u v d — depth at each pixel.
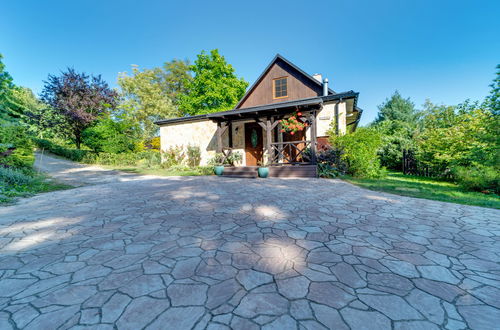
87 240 2.45
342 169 8.00
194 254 2.05
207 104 20.12
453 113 9.77
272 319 1.21
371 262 1.86
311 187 5.82
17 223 3.09
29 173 7.26
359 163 7.45
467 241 2.30
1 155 6.85
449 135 7.39
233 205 4.00
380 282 1.56
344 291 1.46
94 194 5.26
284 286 1.52
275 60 11.69
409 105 22.62
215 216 3.32
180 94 21.19
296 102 7.43
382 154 12.95
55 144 17.75
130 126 16.64
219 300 1.38
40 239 2.50
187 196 4.89
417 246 2.18
